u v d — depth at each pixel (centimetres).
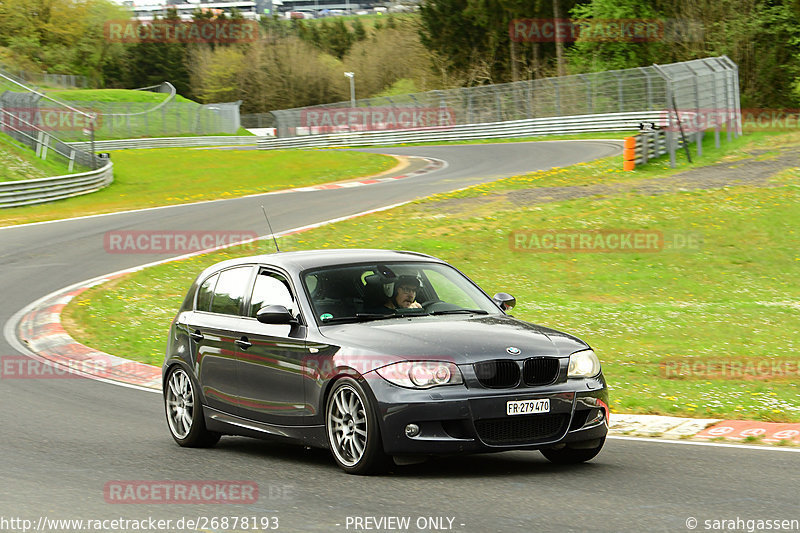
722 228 5875
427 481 1521
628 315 4062
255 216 6875
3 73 13125
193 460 1778
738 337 3603
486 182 8088
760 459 1694
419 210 6700
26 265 5359
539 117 12838
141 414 2319
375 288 1758
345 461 1585
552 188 7319
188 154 12875
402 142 14112
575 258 5369
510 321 1722
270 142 15862
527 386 1539
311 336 1656
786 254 5441
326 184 9162
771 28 14500
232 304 1897
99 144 17075
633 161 7975
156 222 6831
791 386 2695
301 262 1820
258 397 1762
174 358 1983
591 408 1589
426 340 1555
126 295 4588
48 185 8494
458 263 5325
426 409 1481
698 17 15050
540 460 1717
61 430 2102
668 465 1647
